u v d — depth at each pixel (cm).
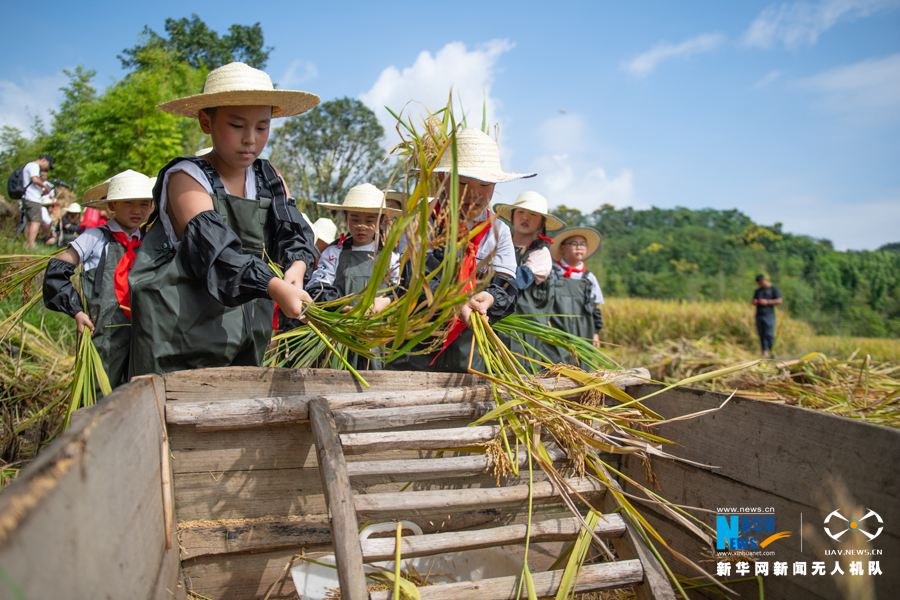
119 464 132
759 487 201
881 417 280
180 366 222
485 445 207
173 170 222
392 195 408
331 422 194
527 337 389
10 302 536
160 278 216
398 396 221
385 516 223
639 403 236
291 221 252
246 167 243
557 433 213
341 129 2552
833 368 456
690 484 229
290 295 202
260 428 208
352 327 195
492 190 271
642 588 182
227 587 209
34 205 931
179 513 204
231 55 3725
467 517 232
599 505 217
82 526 101
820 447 181
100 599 108
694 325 1374
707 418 224
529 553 239
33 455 359
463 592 167
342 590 154
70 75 1772
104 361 279
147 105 1309
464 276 232
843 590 171
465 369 282
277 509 211
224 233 212
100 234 356
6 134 1938
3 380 411
